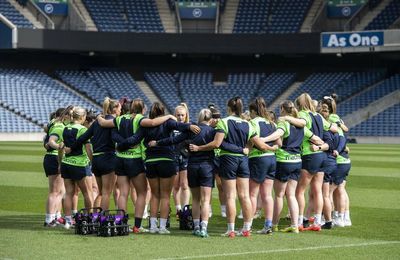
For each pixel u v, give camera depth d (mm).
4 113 78750
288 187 19375
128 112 19172
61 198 21062
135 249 16188
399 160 49594
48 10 88500
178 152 20703
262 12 91625
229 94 88062
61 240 17391
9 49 83062
